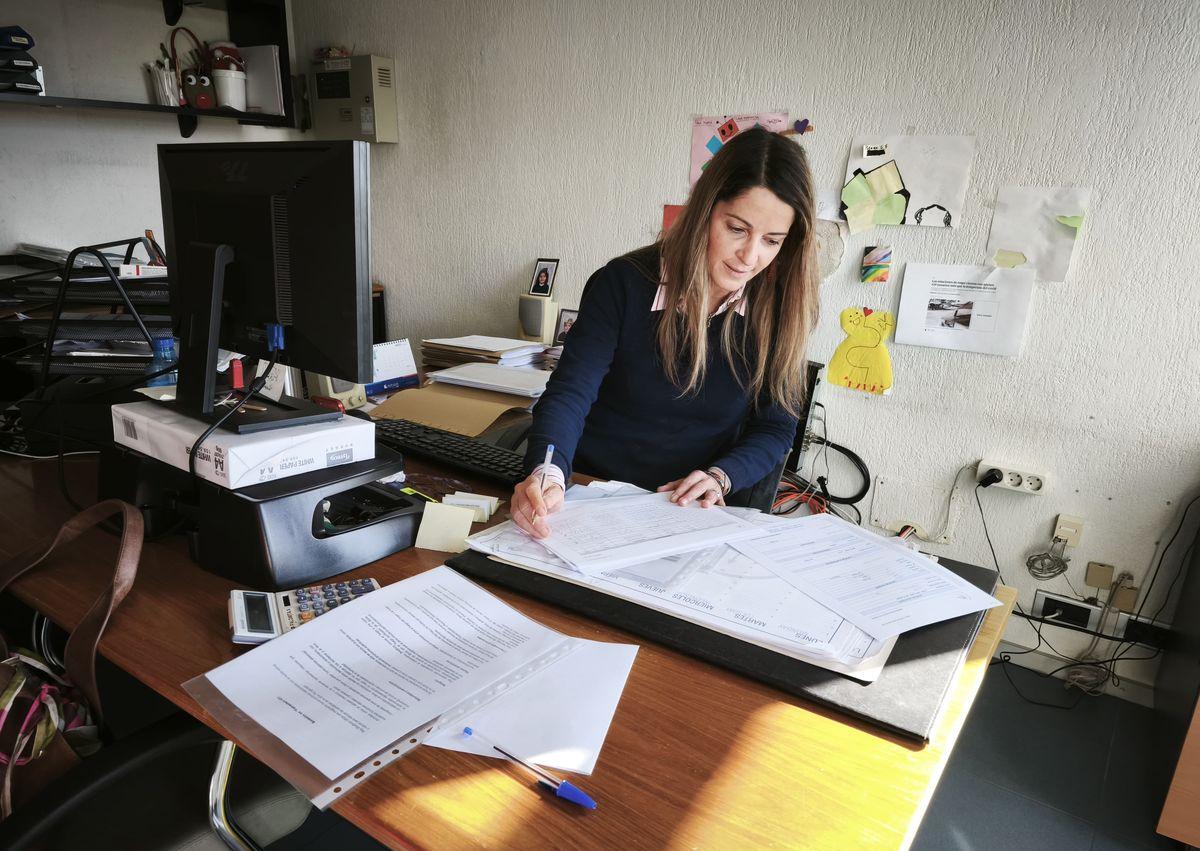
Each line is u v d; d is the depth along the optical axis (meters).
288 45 2.94
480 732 0.66
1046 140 1.84
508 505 1.18
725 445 1.43
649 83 2.35
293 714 0.67
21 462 1.32
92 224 2.53
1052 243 1.88
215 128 2.80
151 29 2.55
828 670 0.76
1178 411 1.83
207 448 0.89
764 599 0.87
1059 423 1.97
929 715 0.70
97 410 1.41
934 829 1.56
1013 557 2.11
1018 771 1.74
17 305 1.66
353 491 1.09
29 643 1.11
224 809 0.82
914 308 2.08
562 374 1.27
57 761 0.82
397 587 0.88
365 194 0.86
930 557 1.03
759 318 1.30
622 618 0.83
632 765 0.64
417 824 0.57
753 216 1.13
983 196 1.94
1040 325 1.94
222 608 0.86
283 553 0.88
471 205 2.82
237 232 0.96
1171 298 1.78
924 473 2.18
